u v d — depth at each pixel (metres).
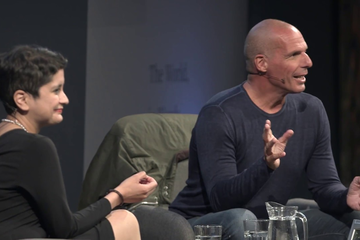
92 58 11.77
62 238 4.49
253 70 6.52
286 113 6.58
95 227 4.77
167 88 12.56
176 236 5.74
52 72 4.60
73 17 11.59
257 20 12.70
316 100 6.87
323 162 6.79
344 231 6.33
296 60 6.36
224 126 6.30
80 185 11.57
